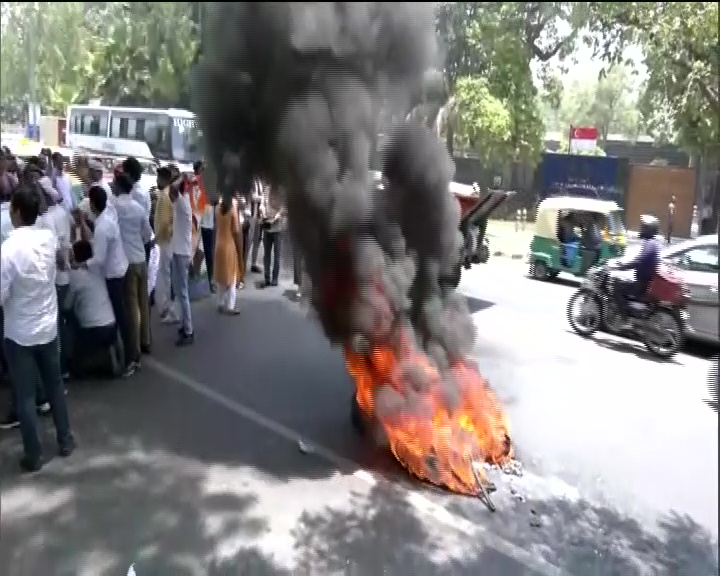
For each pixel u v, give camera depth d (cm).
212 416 471
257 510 352
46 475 376
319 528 339
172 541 321
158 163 578
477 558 323
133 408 476
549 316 677
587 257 680
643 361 628
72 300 504
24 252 359
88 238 525
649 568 321
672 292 641
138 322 555
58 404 395
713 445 442
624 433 466
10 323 368
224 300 744
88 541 316
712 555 329
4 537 315
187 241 619
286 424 464
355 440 444
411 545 330
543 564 321
